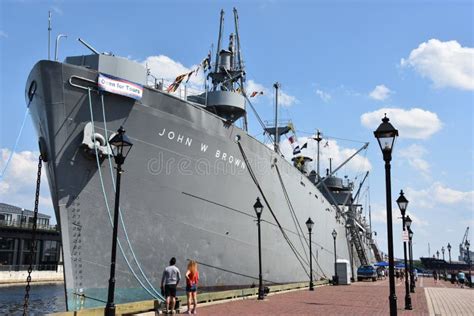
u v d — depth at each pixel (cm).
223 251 1822
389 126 1062
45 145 1409
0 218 6419
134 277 1487
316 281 3019
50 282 5172
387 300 1902
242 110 2100
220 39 2405
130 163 1475
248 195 1992
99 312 1195
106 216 1431
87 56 1452
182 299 1463
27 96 1512
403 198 1888
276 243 2280
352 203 4772
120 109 1445
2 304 2816
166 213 1581
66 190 1362
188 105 1641
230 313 1330
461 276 3884
